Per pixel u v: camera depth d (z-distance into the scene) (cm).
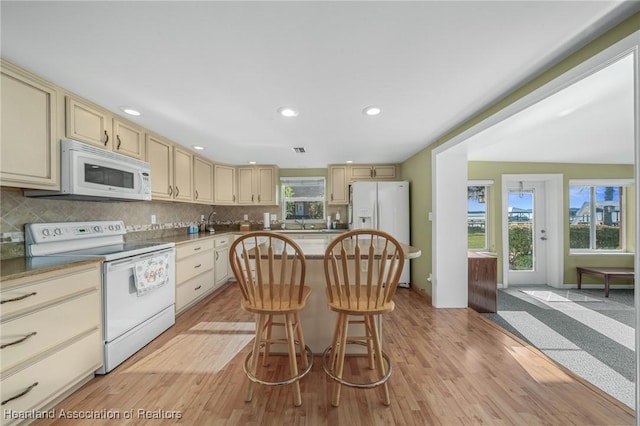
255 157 407
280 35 130
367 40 134
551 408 148
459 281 309
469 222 427
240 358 202
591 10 115
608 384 174
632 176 414
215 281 371
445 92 192
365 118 242
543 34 131
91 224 232
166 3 109
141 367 190
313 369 186
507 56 149
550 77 161
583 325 268
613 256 408
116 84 177
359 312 145
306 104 210
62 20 117
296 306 149
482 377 176
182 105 211
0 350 123
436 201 310
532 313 302
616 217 424
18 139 156
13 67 153
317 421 140
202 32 127
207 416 144
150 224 320
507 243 418
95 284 173
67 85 178
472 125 241
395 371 183
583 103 175
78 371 160
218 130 274
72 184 182
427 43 137
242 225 469
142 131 261
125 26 122
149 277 221
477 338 232
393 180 455
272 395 160
